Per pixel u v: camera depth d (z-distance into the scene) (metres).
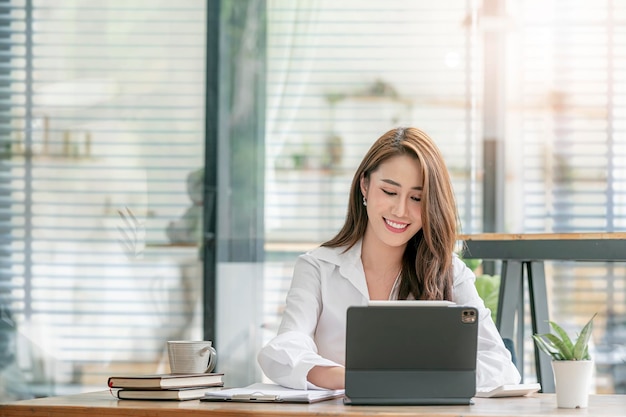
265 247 4.95
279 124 5.00
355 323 1.95
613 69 5.00
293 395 1.99
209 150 4.82
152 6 4.73
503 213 5.02
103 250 4.52
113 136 4.59
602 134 5.00
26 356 4.30
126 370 4.53
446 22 5.04
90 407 1.90
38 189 4.41
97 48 4.58
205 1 4.83
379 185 2.46
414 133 2.49
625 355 4.91
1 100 4.42
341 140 5.01
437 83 5.03
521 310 3.94
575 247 3.34
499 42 5.04
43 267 4.39
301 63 5.02
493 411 1.87
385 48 5.03
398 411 1.83
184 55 4.80
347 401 1.95
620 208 4.98
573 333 4.96
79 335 4.43
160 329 4.63
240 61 4.94
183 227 4.75
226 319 4.83
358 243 2.61
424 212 2.43
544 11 5.04
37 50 4.46
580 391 1.97
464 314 1.97
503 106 5.04
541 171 5.02
